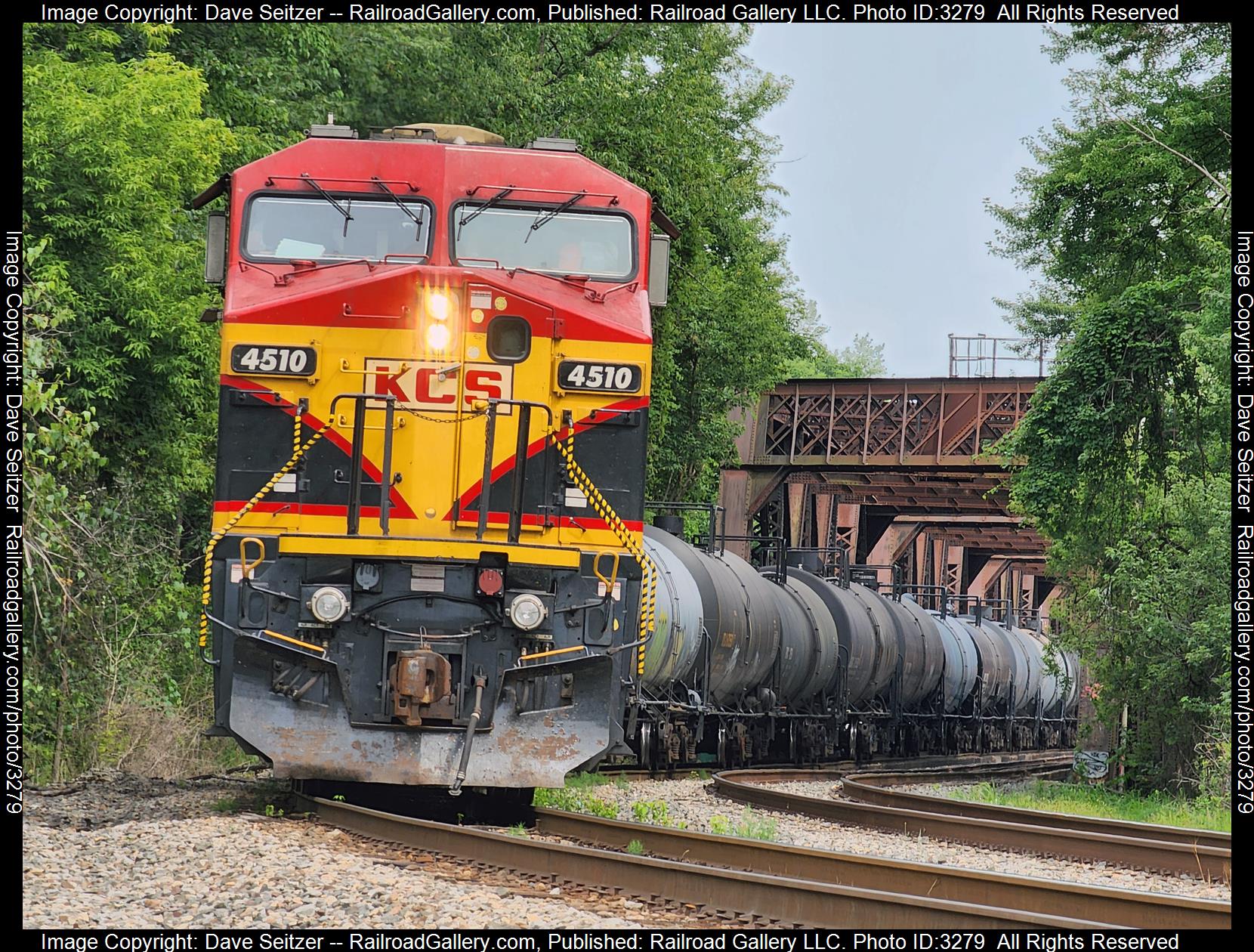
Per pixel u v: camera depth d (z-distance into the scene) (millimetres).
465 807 38344
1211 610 64438
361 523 34406
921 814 43188
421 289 35062
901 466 136625
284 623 34000
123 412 61125
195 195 62344
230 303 35000
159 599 55844
